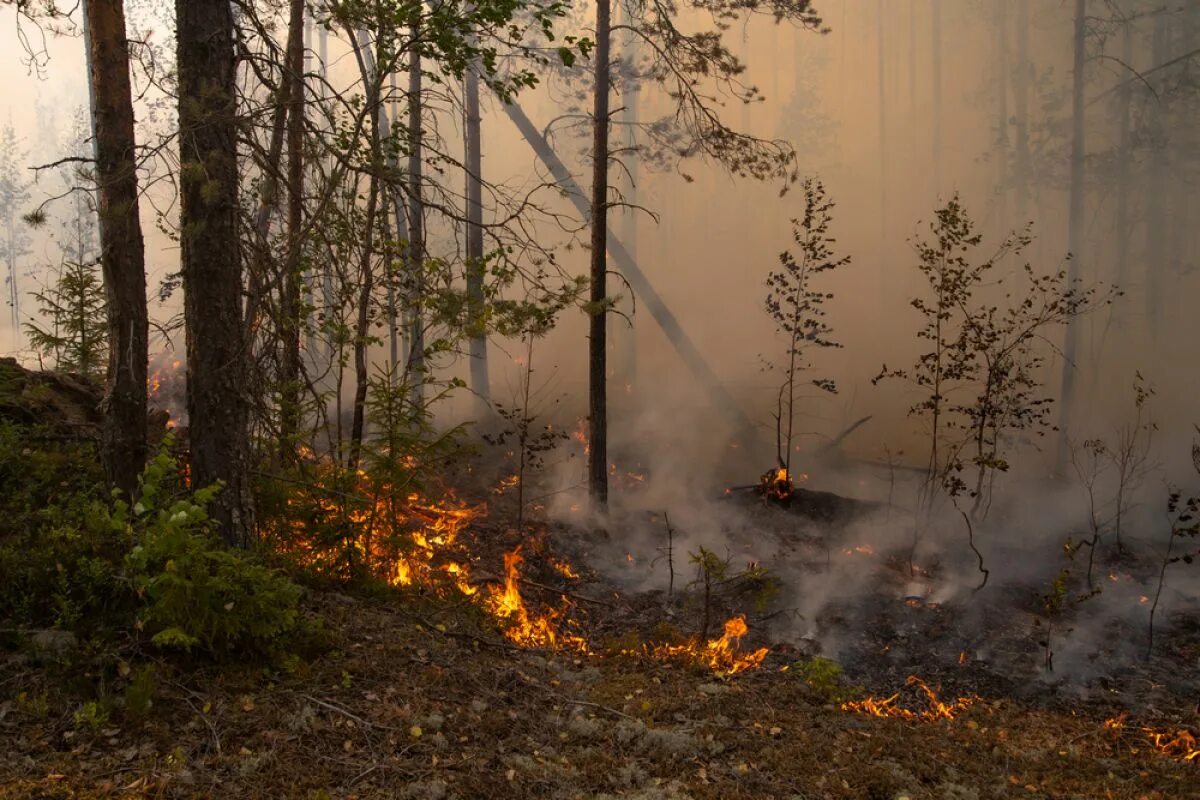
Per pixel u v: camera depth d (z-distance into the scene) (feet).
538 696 20.88
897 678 28.63
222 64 23.86
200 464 23.94
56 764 14.26
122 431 23.52
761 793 17.44
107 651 17.25
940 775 19.77
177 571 18.13
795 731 21.21
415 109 35.32
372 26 28.43
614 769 17.57
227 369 24.02
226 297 24.02
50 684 16.26
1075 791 20.01
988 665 29.63
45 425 27.91
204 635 18.12
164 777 14.40
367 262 30.07
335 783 15.29
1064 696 27.73
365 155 28.99
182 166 22.81
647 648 28.71
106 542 20.02
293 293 28.91
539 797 15.98
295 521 27.32
